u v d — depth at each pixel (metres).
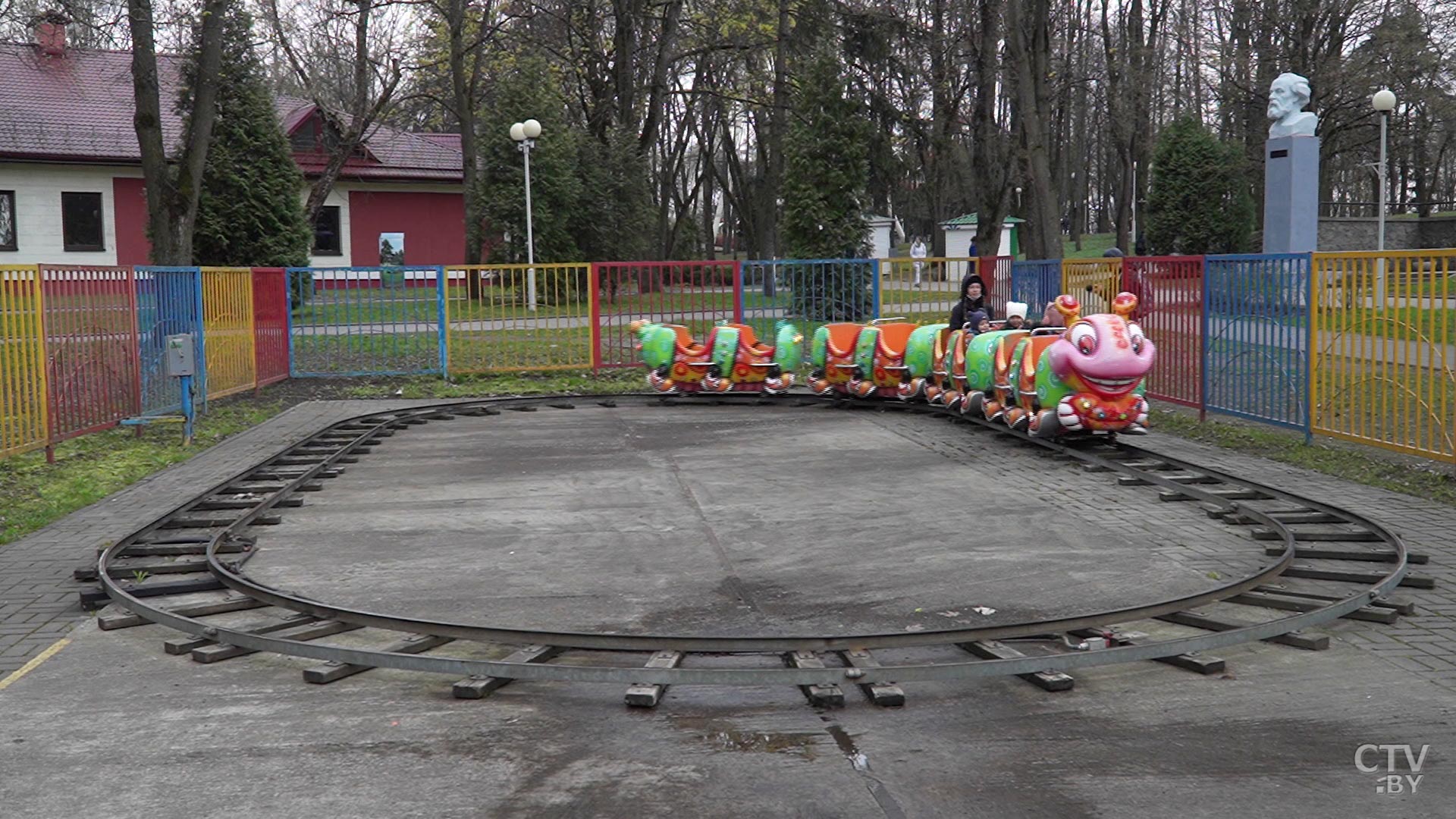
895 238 56.03
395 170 40.69
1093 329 11.86
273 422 16.36
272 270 20.12
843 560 7.80
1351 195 56.34
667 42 37.47
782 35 35.16
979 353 14.05
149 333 14.81
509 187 32.66
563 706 5.31
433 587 7.30
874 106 30.66
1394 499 9.70
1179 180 40.19
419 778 4.53
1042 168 25.88
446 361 20.97
